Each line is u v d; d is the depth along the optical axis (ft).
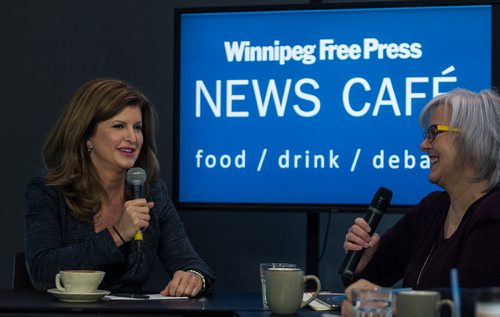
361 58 10.90
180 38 11.22
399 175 10.82
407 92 10.82
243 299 7.51
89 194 8.40
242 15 11.12
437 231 7.61
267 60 11.07
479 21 10.69
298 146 11.00
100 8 12.43
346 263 7.48
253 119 11.07
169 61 12.32
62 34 12.44
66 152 8.53
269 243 12.05
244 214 12.10
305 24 11.00
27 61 12.44
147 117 8.94
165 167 12.16
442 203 7.88
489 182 7.22
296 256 12.02
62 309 6.52
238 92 11.12
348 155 10.91
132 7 12.39
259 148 11.07
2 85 12.45
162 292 7.73
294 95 11.02
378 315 5.09
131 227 7.88
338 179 10.91
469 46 10.72
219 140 11.14
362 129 10.89
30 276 8.25
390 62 10.85
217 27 11.17
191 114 11.19
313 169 10.96
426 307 5.24
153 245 8.67
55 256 7.86
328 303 7.11
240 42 11.12
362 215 11.86
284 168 11.01
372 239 8.20
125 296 7.43
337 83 10.94
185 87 11.21
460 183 7.28
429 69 10.79
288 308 6.51
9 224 12.34
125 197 8.66
